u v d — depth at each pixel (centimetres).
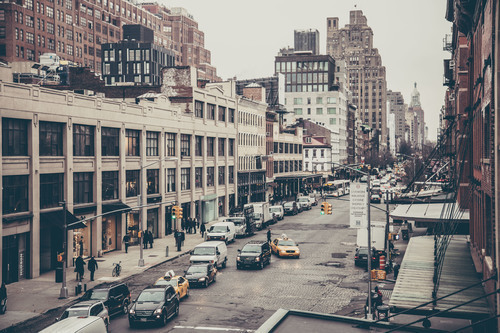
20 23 12281
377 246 4450
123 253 4919
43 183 4084
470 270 2770
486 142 2214
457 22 3119
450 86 6575
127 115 5225
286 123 15700
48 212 4069
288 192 12012
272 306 3069
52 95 4131
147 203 5650
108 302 2828
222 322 2750
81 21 15100
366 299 3219
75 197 4491
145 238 5175
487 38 2031
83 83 7688
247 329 2620
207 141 7406
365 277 3875
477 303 2139
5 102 3638
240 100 8700
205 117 7212
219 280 3803
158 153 5956
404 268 2884
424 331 1520
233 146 8425
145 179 5638
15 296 3322
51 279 3841
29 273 3862
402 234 5859
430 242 3894
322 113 17575
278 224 7119
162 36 19575
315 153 14625
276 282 3716
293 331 1335
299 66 18450
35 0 12875
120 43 16038
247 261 4153
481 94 2377
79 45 14975
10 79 3925
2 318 2833
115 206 4938
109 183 4997
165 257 4675
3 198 3653
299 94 17775
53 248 4216
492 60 1825
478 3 2298
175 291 2964
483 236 2464
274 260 4619
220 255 4197
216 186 7638
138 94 7512
